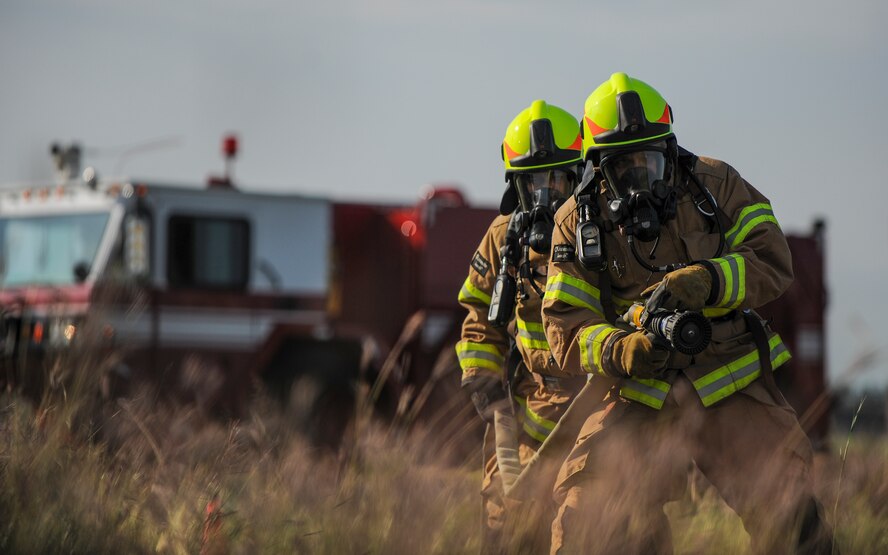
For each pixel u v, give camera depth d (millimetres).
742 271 7242
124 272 19359
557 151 9102
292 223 21625
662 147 7457
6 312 13195
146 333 19531
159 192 20109
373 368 21219
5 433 9008
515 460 8773
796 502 7145
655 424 7484
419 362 22094
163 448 9594
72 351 10656
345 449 9711
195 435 9883
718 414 7465
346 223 23734
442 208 22781
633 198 7328
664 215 7414
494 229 9516
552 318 7695
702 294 7074
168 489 8773
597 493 7305
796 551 7141
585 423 7680
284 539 8250
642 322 7078
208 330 20328
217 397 20016
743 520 7516
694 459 7688
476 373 9344
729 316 7504
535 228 8734
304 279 21609
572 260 7668
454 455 11523
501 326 9086
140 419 9945
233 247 20875
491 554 8227
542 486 7977
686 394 7398
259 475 9258
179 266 20156
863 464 9680
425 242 22562
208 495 8648
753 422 7426
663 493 7523
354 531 7887
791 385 24781
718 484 7566
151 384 16766
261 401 12523
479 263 9523
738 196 7633
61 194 20312
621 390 7551
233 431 9500
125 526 8531
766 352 7520
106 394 10422
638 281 7535
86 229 19844
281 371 21281
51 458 8758
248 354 20797
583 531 7109
